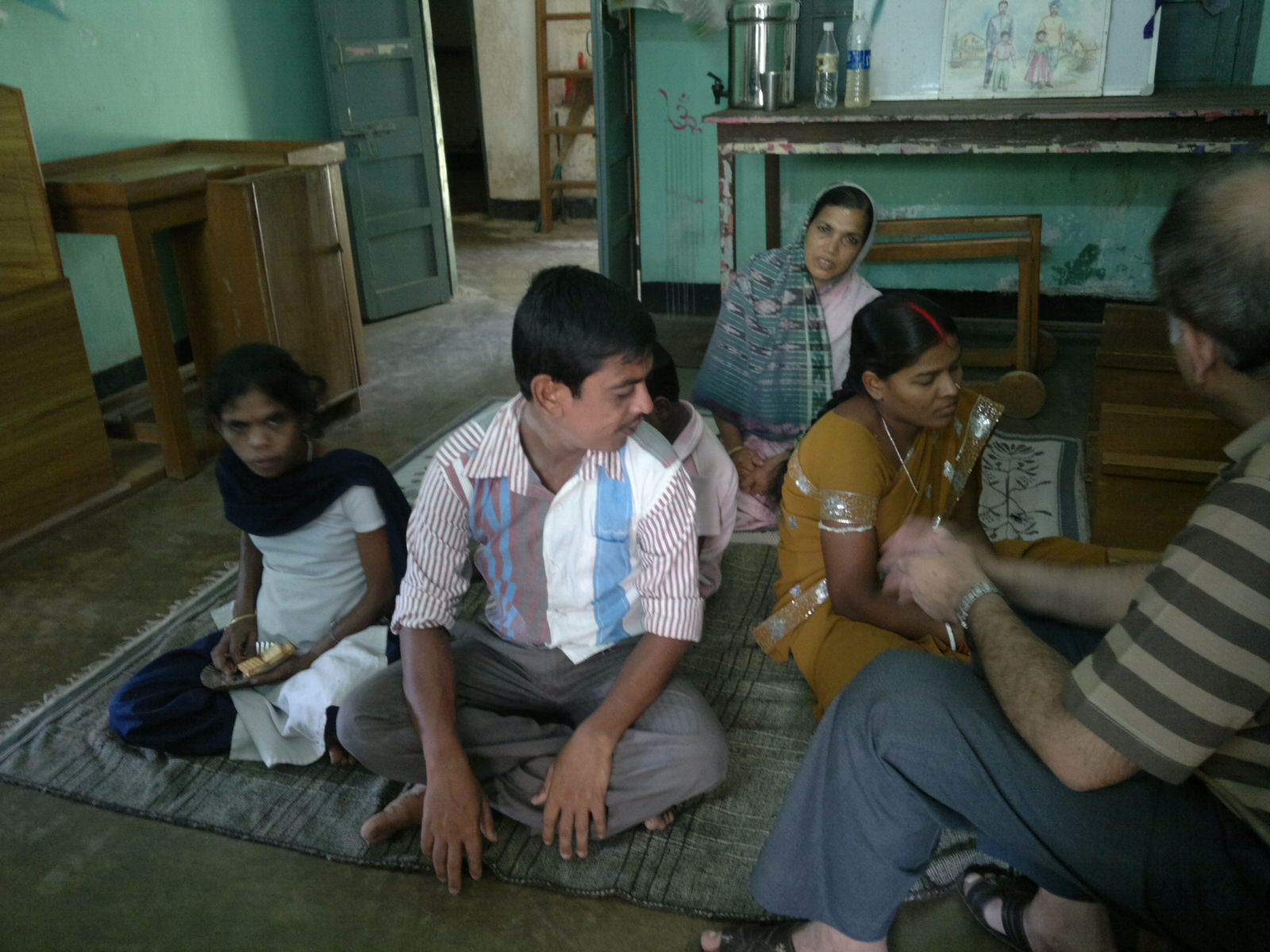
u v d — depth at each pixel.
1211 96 3.68
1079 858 1.15
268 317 3.43
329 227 3.65
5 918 1.64
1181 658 0.96
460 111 9.23
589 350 1.35
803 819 1.31
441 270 5.39
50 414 2.93
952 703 1.19
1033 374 3.68
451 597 1.69
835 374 2.93
